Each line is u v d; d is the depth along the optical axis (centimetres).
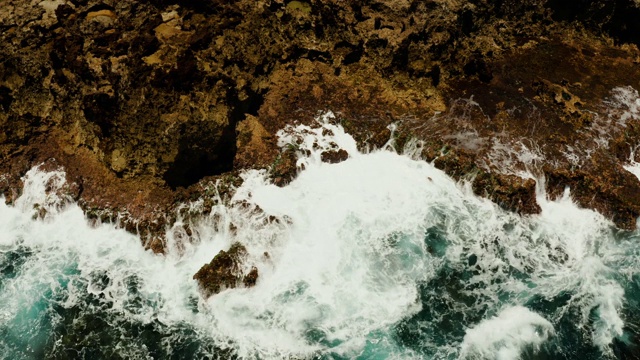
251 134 1842
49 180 1775
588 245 1672
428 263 1588
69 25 1902
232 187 1723
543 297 1520
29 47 1892
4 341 1421
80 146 1827
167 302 1501
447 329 1438
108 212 1692
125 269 1589
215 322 1450
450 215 1722
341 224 1664
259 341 1405
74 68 1791
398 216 1702
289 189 1769
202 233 1653
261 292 1509
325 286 1518
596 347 1411
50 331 1441
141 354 1382
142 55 1769
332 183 1794
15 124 1848
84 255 1631
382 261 1581
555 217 1758
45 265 1608
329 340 1405
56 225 1714
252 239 1594
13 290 1544
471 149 1862
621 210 1742
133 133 1717
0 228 1716
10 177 1795
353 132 1914
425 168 1864
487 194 1783
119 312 1479
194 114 1672
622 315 1483
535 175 1812
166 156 1675
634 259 1630
